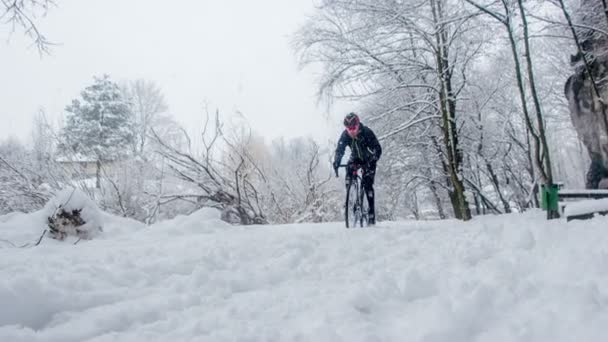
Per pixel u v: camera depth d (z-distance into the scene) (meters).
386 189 16.30
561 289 2.19
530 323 1.85
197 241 4.86
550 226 4.03
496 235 4.03
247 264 3.53
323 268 3.29
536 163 6.27
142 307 2.34
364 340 1.82
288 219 12.55
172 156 10.90
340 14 10.42
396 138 13.28
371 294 2.40
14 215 6.45
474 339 1.81
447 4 9.62
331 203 14.23
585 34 12.16
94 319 2.16
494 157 16.08
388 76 11.21
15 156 12.98
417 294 2.44
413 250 3.69
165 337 1.97
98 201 11.81
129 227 6.93
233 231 6.28
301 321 2.12
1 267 3.21
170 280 3.01
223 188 11.00
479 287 2.14
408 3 9.50
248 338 1.89
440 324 1.91
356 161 6.44
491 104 14.89
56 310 2.29
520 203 17.39
